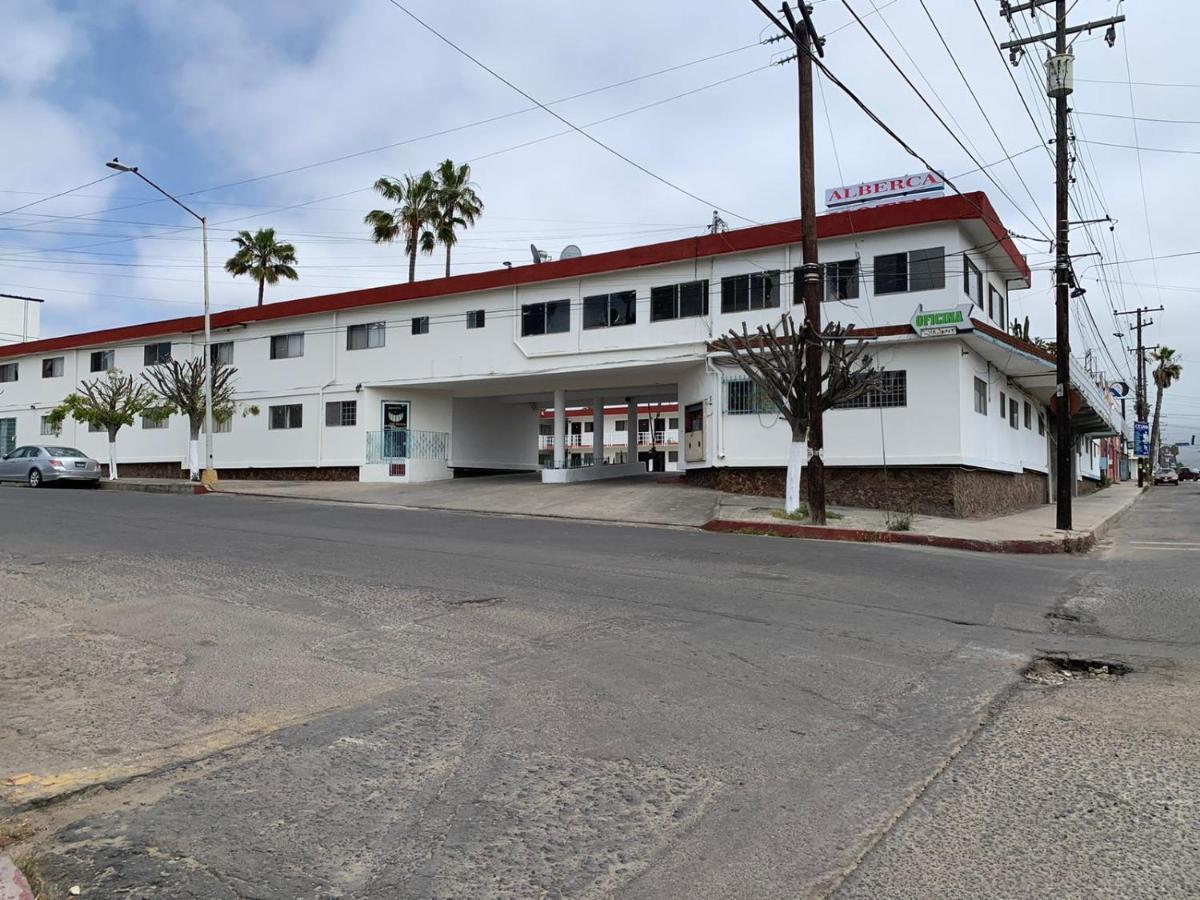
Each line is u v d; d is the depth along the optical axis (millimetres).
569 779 4387
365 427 29766
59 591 9047
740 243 22766
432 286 28219
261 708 5480
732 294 23219
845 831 3836
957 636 7668
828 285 21781
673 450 62656
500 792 4227
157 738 4961
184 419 34406
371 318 29859
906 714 5449
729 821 3930
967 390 20781
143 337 34875
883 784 4352
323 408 30641
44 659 6598
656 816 3980
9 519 15289
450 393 31703
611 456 63781
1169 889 3322
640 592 9297
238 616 7973
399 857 3584
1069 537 15930
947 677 6328
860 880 3414
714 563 11562
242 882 3377
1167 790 4246
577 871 3482
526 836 3775
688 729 5125
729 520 16969
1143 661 6898
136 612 8117
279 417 31719
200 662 6492
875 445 21016
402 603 8562
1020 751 4805
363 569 10508
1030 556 14445
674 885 3381
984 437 22438
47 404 39094
